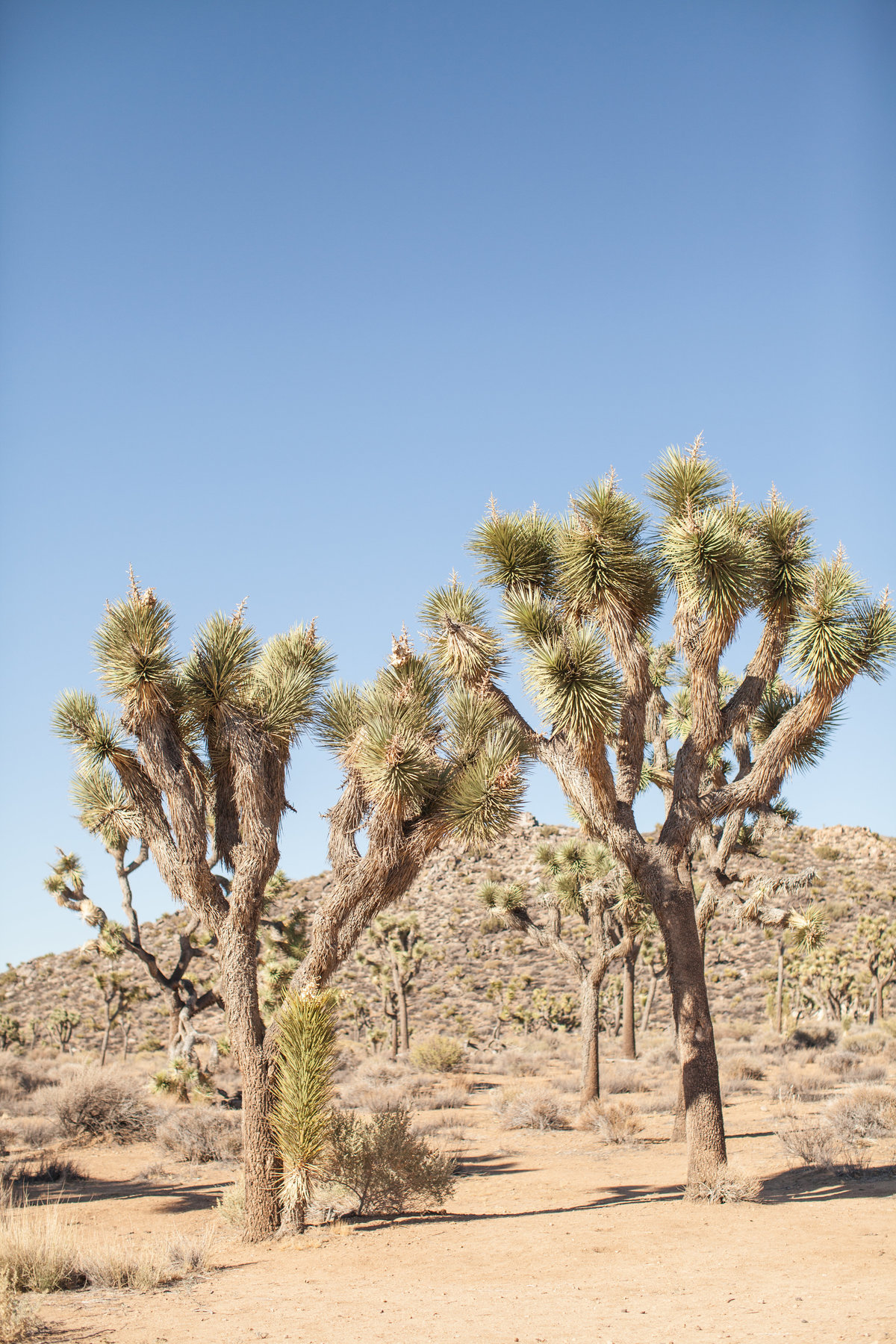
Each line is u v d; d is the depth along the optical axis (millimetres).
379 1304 6418
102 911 19234
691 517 9898
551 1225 9094
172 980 19922
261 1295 6801
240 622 9742
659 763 15586
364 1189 10203
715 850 14438
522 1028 45062
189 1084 19047
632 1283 6703
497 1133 18031
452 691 10227
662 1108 20672
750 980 53719
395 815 8961
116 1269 7387
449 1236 8906
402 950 36969
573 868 19453
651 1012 52031
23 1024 47125
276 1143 9141
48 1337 5750
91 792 10180
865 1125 14820
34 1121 18141
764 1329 5250
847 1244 7508
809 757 11320
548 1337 5375
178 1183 13375
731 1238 7969
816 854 71000
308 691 9969
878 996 45750
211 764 10070
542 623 10062
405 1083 25359
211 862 12945
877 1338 4906
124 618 9180
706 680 10055
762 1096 21953
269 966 17500
